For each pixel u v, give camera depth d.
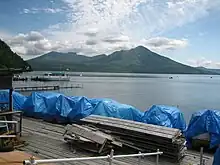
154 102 46.03
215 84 135.25
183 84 127.31
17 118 11.86
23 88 59.12
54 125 12.82
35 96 15.16
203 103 47.00
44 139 10.14
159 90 78.75
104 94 59.22
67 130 9.89
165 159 8.43
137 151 8.91
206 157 8.87
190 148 9.82
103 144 8.55
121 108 12.99
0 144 5.46
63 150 8.91
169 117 11.30
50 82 96.62
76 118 13.30
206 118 9.88
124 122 10.14
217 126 9.61
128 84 110.75
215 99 54.78
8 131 9.28
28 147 9.09
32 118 14.41
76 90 68.06
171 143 8.38
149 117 11.35
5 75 9.80
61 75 136.88
